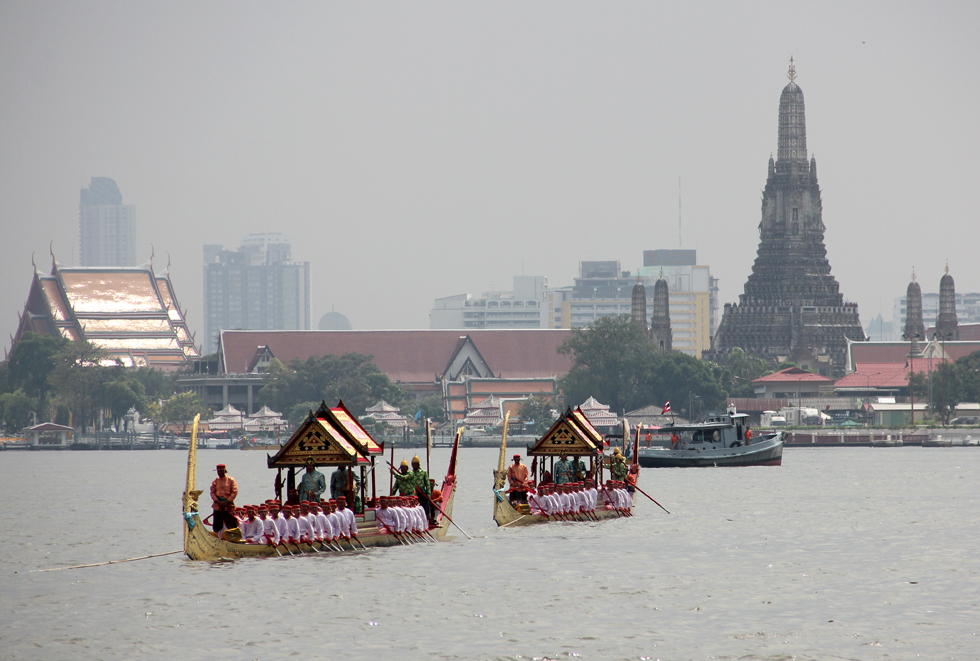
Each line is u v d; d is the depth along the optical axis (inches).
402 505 5703.7
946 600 4298.7
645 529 6407.5
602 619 3973.9
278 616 4015.8
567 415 6801.2
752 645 3622.0
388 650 3565.5
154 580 4699.8
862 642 3661.4
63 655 3535.9
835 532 6358.3
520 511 6466.5
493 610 4101.9
